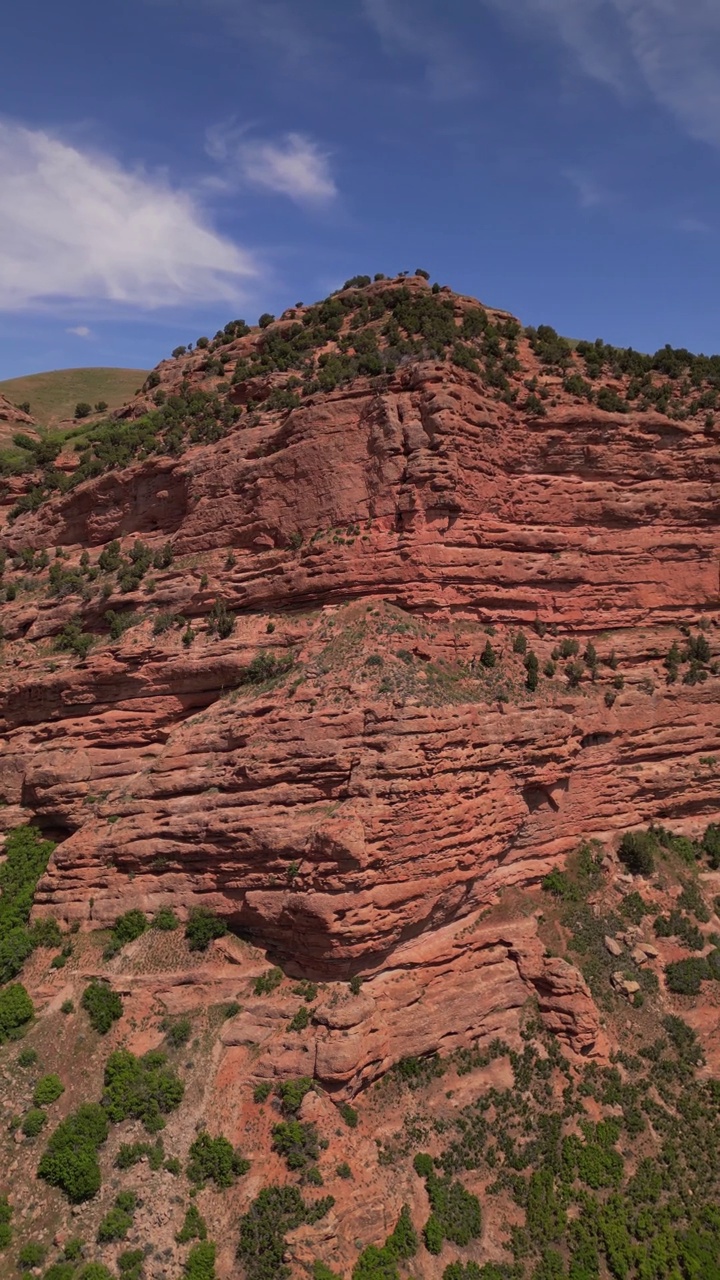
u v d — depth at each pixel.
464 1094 36.12
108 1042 36.41
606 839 48.25
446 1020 37.44
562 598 50.12
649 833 49.53
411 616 45.62
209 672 46.78
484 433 47.78
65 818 47.50
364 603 45.72
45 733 50.69
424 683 40.91
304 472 48.94
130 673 48.41
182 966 38.34
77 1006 38.22
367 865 35.41
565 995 38.81
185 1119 33.72
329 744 37.72
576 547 50.69
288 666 44.53
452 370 47.00
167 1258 29.67
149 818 41.69
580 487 50.75
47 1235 30.36
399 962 37.38
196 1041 36.06
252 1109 33.69
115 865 41.97
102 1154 32.53
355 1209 31.16
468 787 39.22
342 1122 33.47
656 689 49.84
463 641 45.81
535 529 49.81
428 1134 34.53
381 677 40.19
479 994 38.69
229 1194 31.52
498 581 48.22
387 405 46.75
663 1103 37.53
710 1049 40.06
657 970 43.03
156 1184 31.58
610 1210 33.22
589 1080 37.47
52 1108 34.22
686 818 51.34
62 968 39.94
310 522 48.75
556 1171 34.34
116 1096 33.97
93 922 41.28
